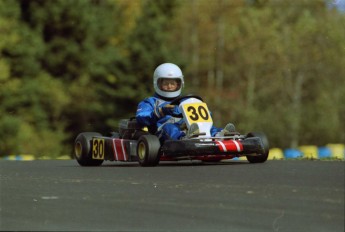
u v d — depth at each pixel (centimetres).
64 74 13925
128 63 13875
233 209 1978
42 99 13100
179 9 18612
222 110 17800
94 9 14812
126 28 16438
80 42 14112
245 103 18488
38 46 13025
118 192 2403
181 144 3453
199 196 2220
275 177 2666
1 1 12825
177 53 14475
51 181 2870
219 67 18625
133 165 3953
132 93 13800
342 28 18862
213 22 18738
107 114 13862
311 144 17775
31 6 13588
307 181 2481
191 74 17588
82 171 3438
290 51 18550
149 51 14050
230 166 3350
